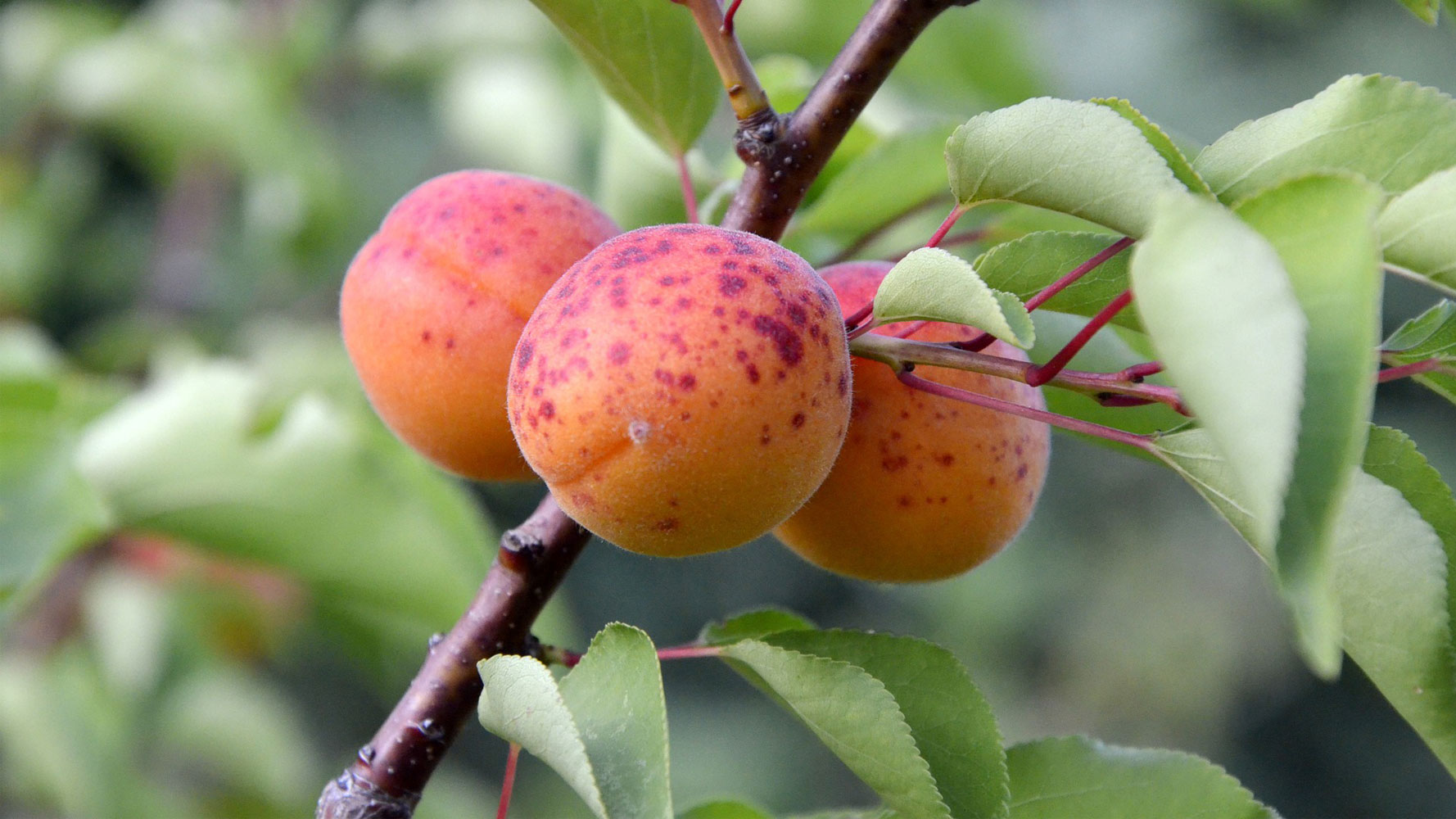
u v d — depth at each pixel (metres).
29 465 0.70
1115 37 2.12
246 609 1.04
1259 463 0.48
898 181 0.64
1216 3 2.10
